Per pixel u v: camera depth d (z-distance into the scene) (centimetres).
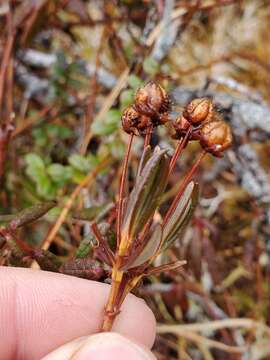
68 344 7
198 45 15
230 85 14
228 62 15
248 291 13
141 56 13
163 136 12
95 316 9
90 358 7
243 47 15
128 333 9
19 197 12
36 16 13
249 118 13
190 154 14
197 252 11
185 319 13
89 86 13
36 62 14
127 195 7
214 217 13
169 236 7
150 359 7
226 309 13
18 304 9
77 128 14
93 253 9
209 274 13
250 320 12
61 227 12
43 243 11
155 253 6
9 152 12
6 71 13
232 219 14
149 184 6
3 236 9
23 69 14
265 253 14
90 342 7
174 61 15
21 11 13
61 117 14
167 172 6
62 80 13
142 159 6
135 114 7
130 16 14
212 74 15
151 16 13
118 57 14
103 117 12
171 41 13
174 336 13
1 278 9
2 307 9
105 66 14
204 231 12
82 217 10
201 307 13
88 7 15
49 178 11
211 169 14
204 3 14
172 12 13
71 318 9
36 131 13
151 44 13
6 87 14
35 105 14
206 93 13
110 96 13
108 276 9
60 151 13
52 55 14
